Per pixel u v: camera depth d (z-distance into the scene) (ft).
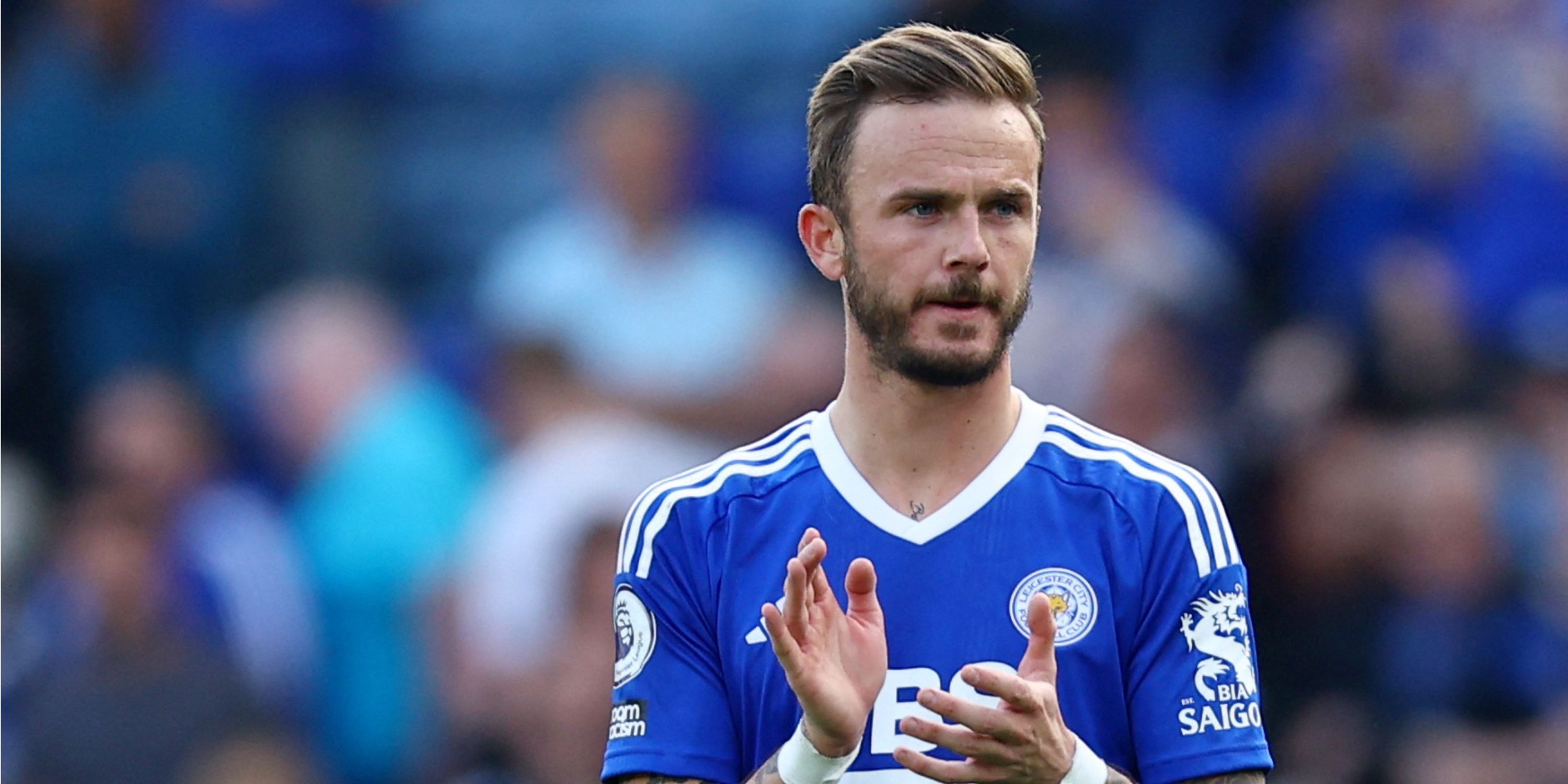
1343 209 112.78
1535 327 108.68
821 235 43.24
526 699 92.58
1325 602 93.71
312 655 103.60
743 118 125.29
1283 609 94.94
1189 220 114.11
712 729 42.42
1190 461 97.76
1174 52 118.83
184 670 97.04
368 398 109.81
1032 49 112.88
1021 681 36.91
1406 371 101.50
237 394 115.44
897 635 41.60
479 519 101.40
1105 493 42.09
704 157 118.21
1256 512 97.09
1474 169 113.91
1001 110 41.09
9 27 128.77
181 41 128.98
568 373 105.60
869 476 42.78
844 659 39.06
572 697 91.15
